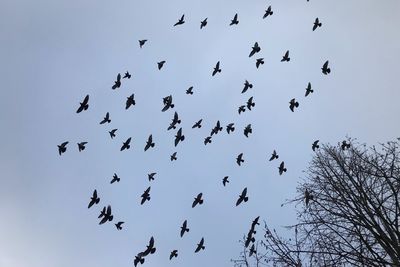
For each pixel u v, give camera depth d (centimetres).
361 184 1312
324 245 1194
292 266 1165
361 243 1164
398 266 1070
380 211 1209
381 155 1359
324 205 1327
